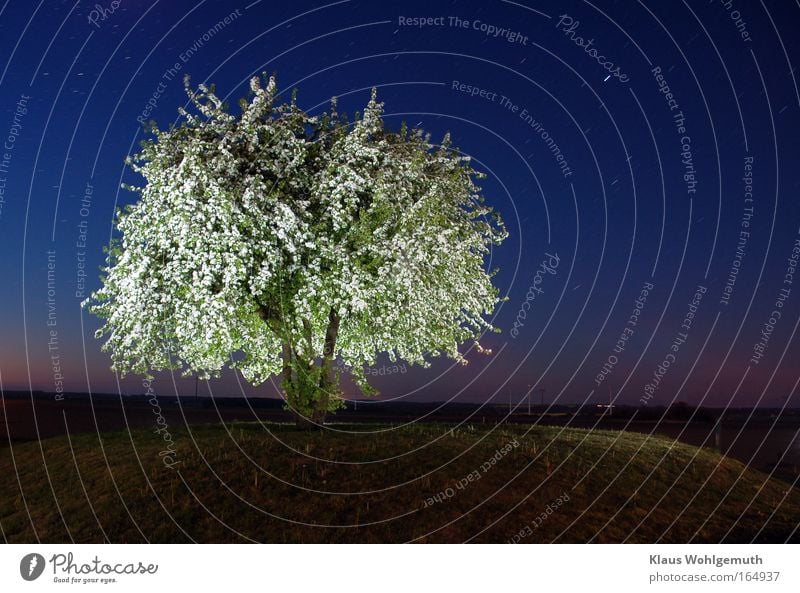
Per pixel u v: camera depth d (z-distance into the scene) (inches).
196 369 742.5
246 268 674.8
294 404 807.1
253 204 672.4
